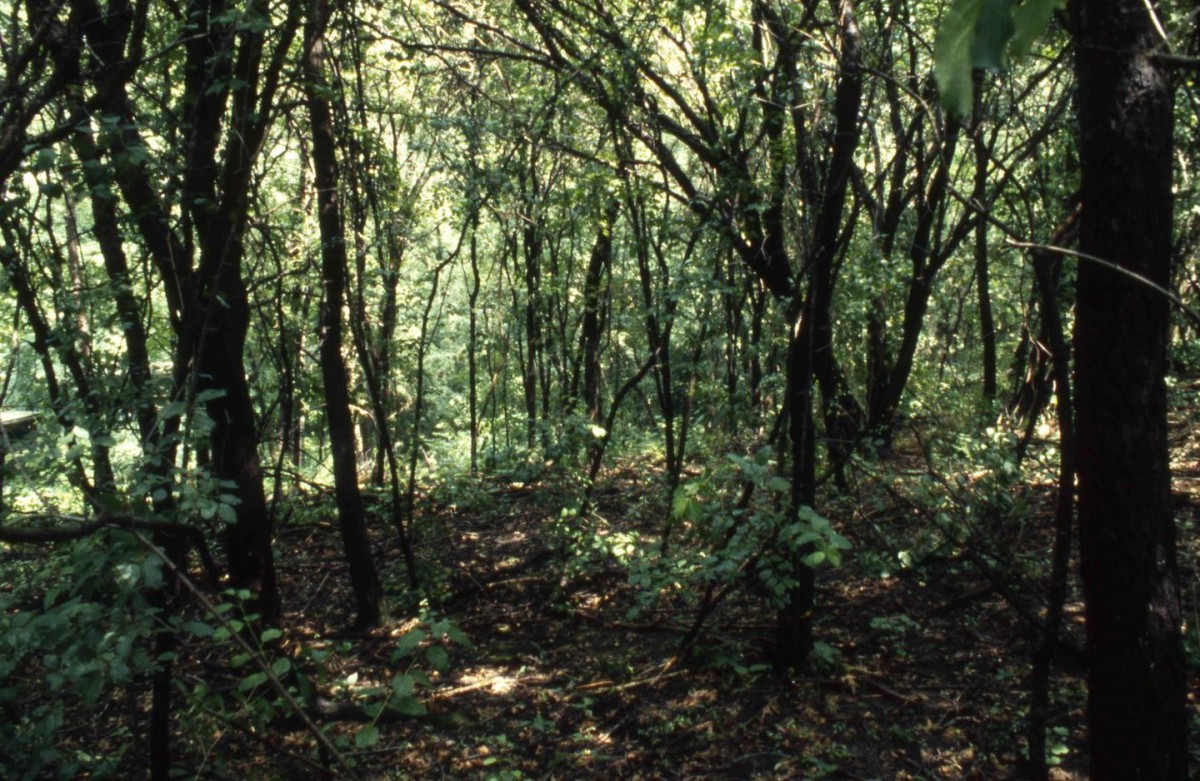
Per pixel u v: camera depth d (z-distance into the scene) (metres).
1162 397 2.81
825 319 5.57
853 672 5.88
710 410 8.90
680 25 7.63
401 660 6.49
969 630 6.42
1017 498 7.66
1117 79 2.63
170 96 5.44
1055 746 4.84
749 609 7.10
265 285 7.54
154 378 4.02
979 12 0.67
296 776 4.78
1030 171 8.24
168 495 3.58
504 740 5.36
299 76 6.15
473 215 7.65
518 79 10.26
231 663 3.51
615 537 7.15
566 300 12.39
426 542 9.42
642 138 7.41
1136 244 2.70
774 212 7.34
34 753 3.14
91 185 3.92
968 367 16.22
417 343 11.15
